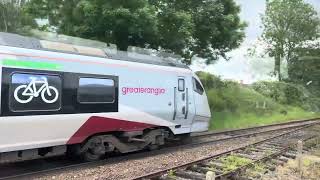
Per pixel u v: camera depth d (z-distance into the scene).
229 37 28.30
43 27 24.12
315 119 42.97
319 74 65.25
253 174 12.48
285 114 43.41
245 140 21.05
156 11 23.11
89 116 13.30
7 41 11.45
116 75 14.22
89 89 13.30
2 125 11.12
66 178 11.58
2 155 11.47
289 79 66.00
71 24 22.53
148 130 15.93
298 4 65.50
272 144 19.11
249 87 53.50
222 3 27.61
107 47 14.91
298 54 66.50
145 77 15.38
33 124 11.81
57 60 12.39
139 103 15.09
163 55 17.30
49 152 12.72
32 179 11.30
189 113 17.75
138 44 22.53
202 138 21.25
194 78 18.31
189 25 23.89
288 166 14.09
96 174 12.14
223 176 11.66
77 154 13.66
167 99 16.45
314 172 13.52
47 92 12.10
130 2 20.56
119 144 14.77
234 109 35.56
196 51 29.22
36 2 24.09
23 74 11.54
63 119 12.55
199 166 13.37
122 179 11.58
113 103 14.09
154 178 11.38
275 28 66.25
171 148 17.38
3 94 11.09
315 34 66.38
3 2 20.11
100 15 20.52
